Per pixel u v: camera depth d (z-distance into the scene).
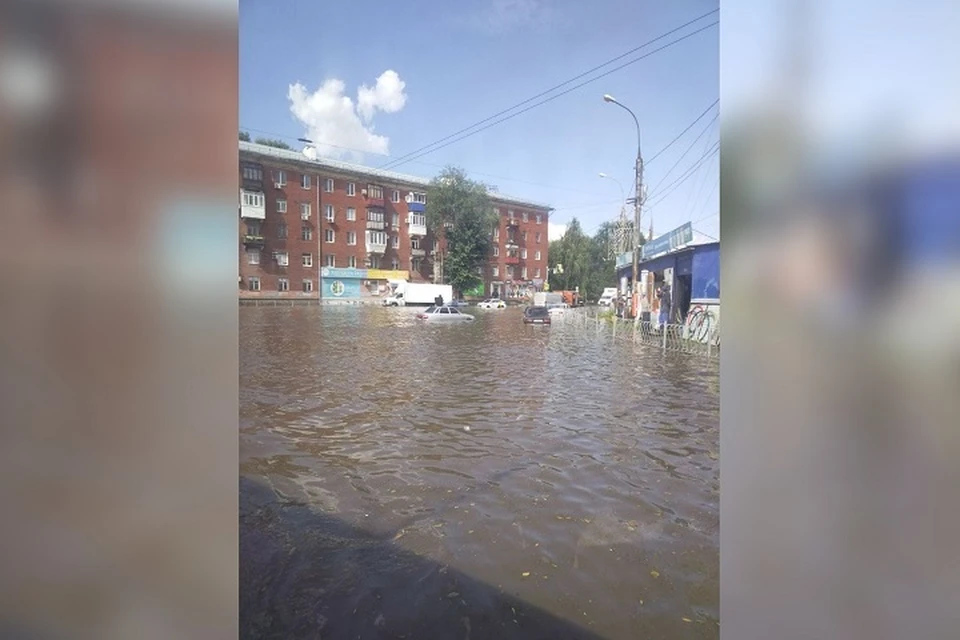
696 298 14.72
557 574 2.97
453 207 44.03
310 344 16.78
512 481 4.47
